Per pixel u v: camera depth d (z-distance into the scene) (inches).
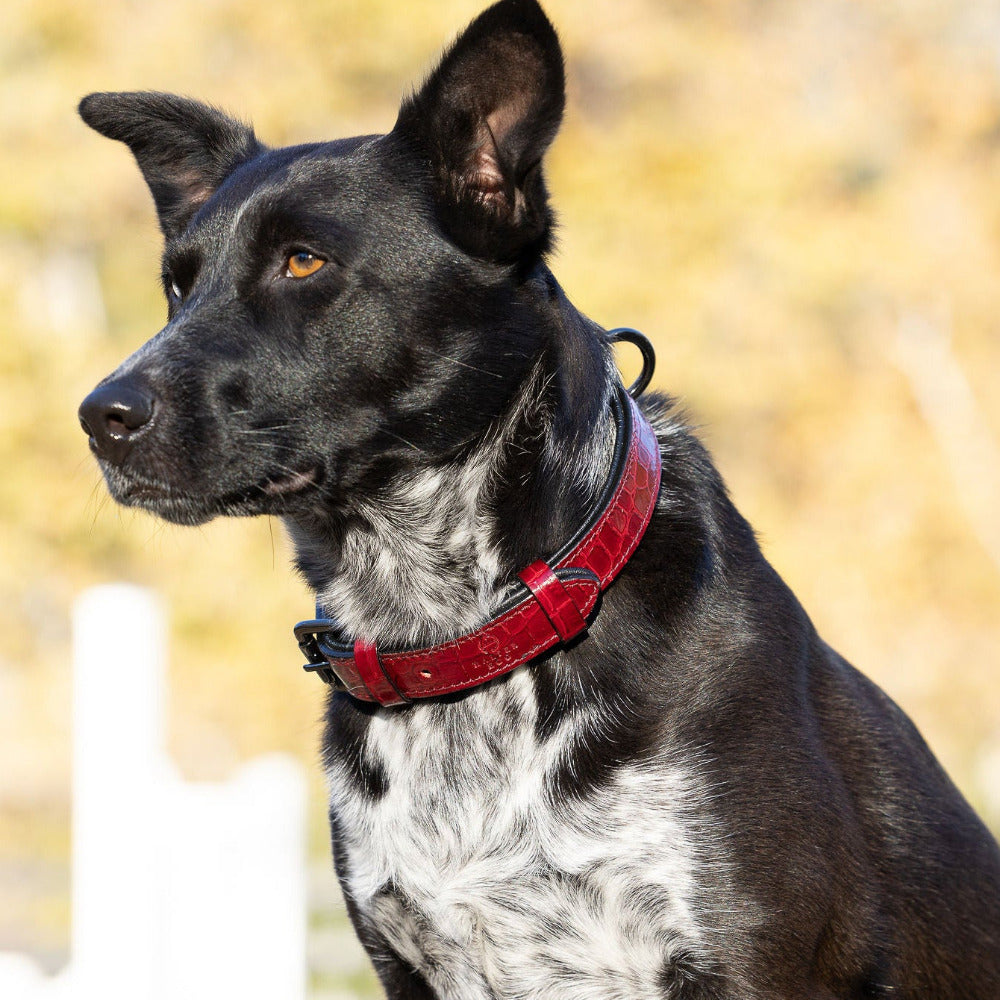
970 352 1032.2
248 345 215.9
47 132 895.1
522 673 215.9
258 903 288.8
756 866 205.0
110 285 996.6
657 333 866.8
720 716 209.9
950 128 1093.1
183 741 877.8
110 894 283.3
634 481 217.8
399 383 217.8
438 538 224.2
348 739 230.5
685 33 959.0
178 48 884.0
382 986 234.2
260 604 816.3
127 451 211.6
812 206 946.7
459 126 219.8
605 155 919.7
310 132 919.0
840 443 970.1
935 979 231.0
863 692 240.2
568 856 210.5
